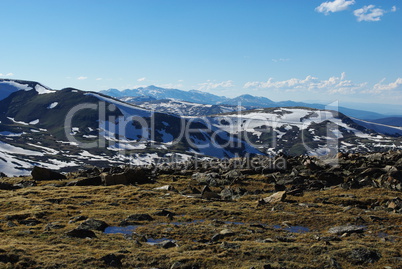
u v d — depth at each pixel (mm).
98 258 20016
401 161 57000
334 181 52188
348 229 28234
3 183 50406
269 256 21547
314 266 20125
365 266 20438
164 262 20203
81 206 37562
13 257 19344
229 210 35562
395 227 29234
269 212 35062
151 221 31406
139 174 56062
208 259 20578
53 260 19359
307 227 30312
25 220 29922
